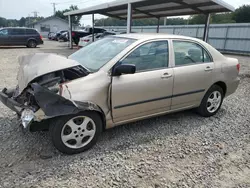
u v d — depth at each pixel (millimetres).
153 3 10711
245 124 4211
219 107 4566
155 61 3486
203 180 2604
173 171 2729
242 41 20234
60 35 33031
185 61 3830
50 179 2477
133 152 3078
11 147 3053
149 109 3494
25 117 2729
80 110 2752
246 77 8922
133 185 2459
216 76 4207
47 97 2592
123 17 17734
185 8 11977
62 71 2936
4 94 3260
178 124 4043
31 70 2889
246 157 3119
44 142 3207
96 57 3443
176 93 3717
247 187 2531
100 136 3465
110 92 3029
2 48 18312
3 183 2375
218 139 3582
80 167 2703
